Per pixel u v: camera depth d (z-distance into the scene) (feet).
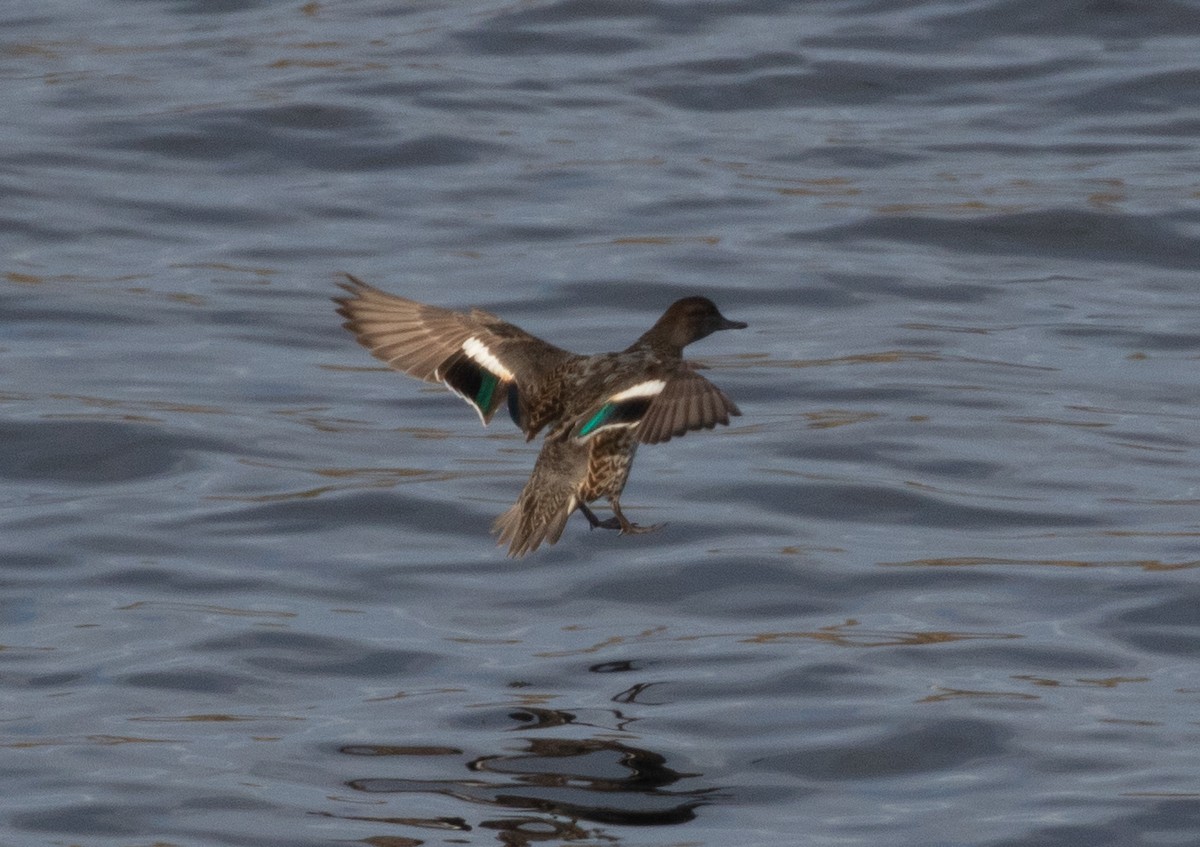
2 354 58.54
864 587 44.83
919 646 41.68
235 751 37.32
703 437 54.03
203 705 39.42
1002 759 36.76
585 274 64.34
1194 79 78.43
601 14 86.79
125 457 51.93
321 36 85.92
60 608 43.78
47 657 41.39
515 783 36.04
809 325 61.62
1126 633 42.19
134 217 68.95
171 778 36.17
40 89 79.46
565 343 59.62
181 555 46.57
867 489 50.21
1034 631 42.42
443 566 46.21
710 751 37.27
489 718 38.70
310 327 61.16
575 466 34.99
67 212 69.00
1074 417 54.60
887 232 67.67
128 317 61.21
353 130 75.66
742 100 78.69
